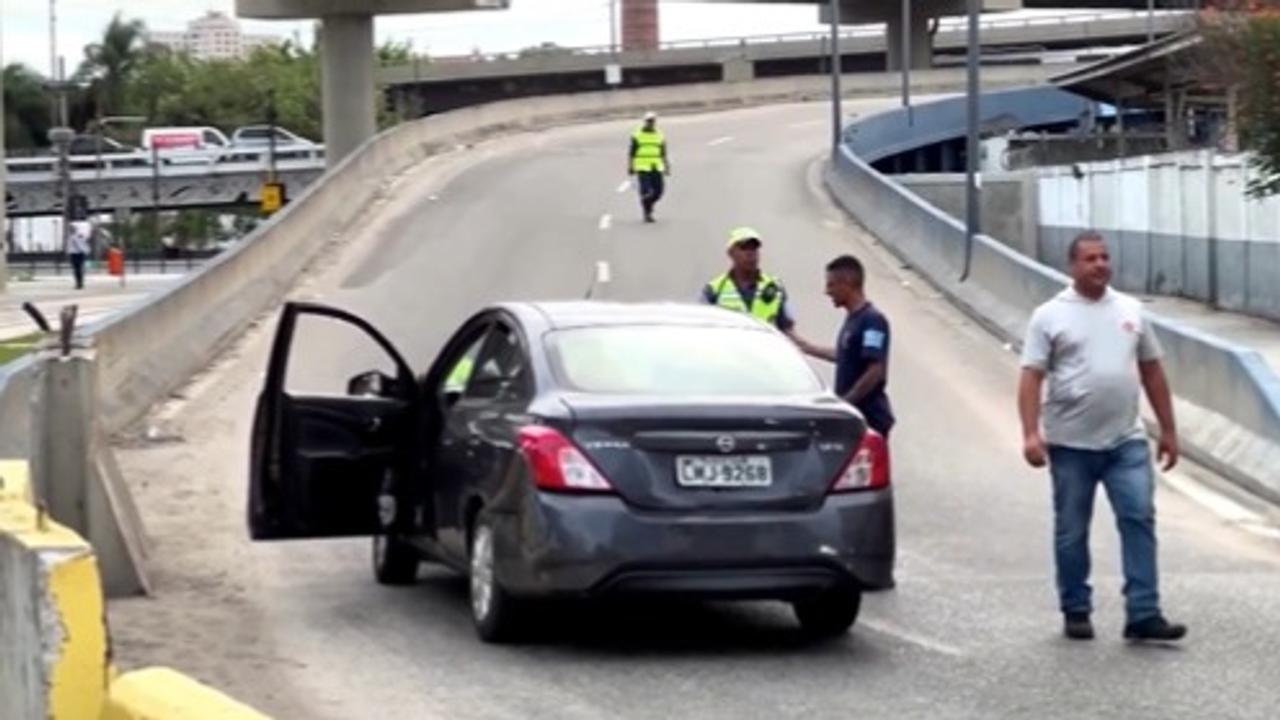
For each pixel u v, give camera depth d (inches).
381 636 434.3
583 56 5492.1
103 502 476.4
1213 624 439.8
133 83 6358.3
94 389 482.6
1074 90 2386.8
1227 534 567.8
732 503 397.1
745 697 376.2
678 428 396.2
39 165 4220.0
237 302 1050.1
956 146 2839.6
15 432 519.2
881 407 500.4
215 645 424.8
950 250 1186.6
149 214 4690.0
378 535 475.2
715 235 1499.8
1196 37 1510.8
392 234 1502.2
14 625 283.7
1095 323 418.9
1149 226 1440.7
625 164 2112.5
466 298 1167.6
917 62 3531.0
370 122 2298.2
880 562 407.2
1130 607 421.4
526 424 403.5
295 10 2273.6
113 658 344.5
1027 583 494.3
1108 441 419.5
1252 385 650.8
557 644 425.4
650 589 393.7
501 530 407.2
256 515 467.8
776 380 421.7
